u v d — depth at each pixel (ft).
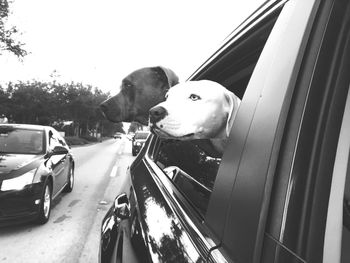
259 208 3.25
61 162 24.07
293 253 2.95
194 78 8.49
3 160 18.31
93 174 40.65
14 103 157.69
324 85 3.19
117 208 8.54
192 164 7.59
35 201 17.66
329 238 3.01
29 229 18.25
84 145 133.59
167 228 5.22
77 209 23.02
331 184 3.06
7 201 16.66
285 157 3.23
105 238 8.20
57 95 172.65
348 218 3.30
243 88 8.52
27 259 14.56
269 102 3.65
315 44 3.35
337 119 3.12
